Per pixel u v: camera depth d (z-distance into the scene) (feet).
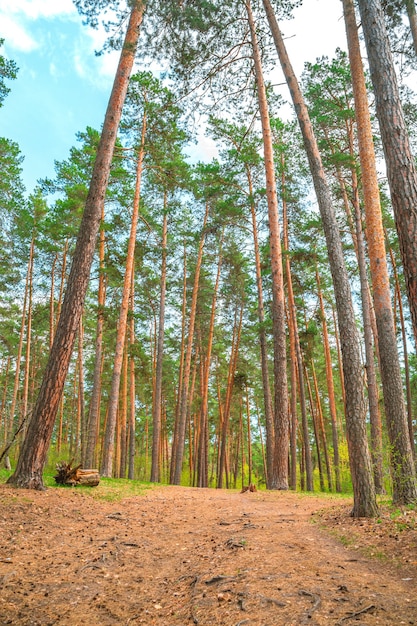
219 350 118.42
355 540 20.10
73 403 130.00
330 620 11.09
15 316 110.63
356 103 33.01
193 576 16.35
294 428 75.31
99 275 72.95
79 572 16.75
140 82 67.82
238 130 73.20
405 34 41.88
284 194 74.13
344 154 59.21
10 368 127.85
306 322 88.84
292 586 13.71
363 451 26.45
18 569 16.62
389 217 74.02
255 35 47.44
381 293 32.24
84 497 32.99
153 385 113.09
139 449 154.30
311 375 116.06
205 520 28.81
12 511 25.09
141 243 77.41
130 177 71.15
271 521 26.91
